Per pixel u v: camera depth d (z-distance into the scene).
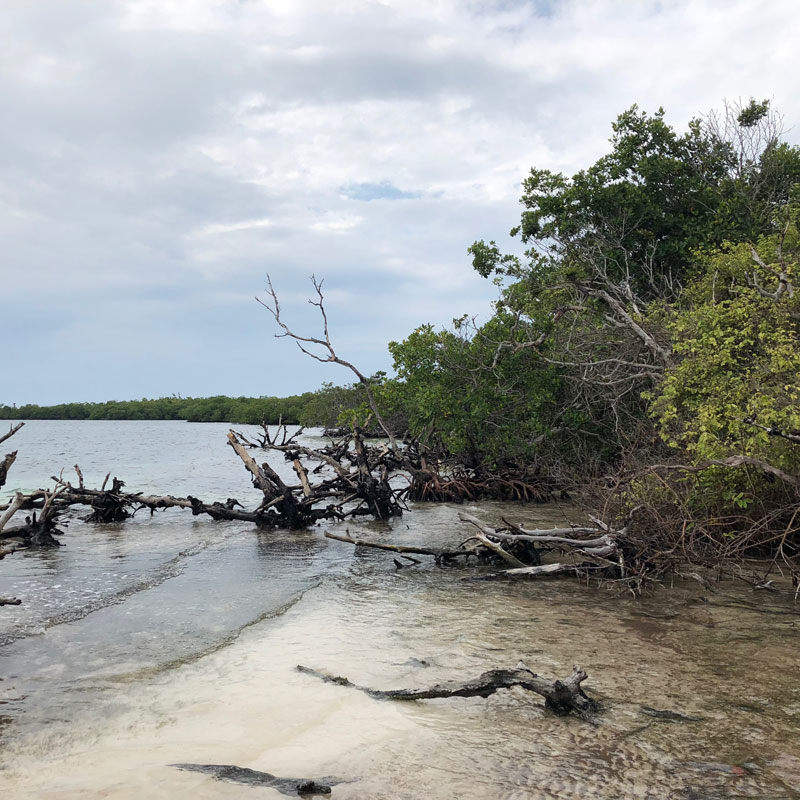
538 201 25.77
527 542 10.20
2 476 9.38
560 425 21.36
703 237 23.62
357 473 16.73
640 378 18.70
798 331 12.61
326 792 3.75
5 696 5.29
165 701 5.17
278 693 5.31
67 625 7.30
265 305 18.53
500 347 19.80
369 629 7.05
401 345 21.19
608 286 22.31
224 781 3.87
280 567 10.51
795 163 25.55
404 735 4.52
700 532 9.34
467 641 6.57
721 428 10.38
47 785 3.83
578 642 6.49
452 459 22.52
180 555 11.52
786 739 4.36
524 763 4.09
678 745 4.30
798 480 8.59
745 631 6.78
